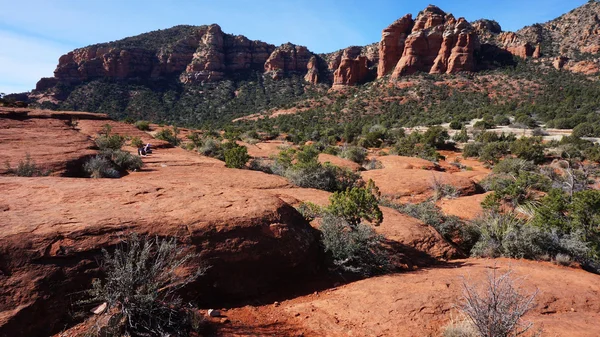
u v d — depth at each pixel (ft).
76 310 10.87
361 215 19.67
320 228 19.48
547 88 297.94
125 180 19.77
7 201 14.08
